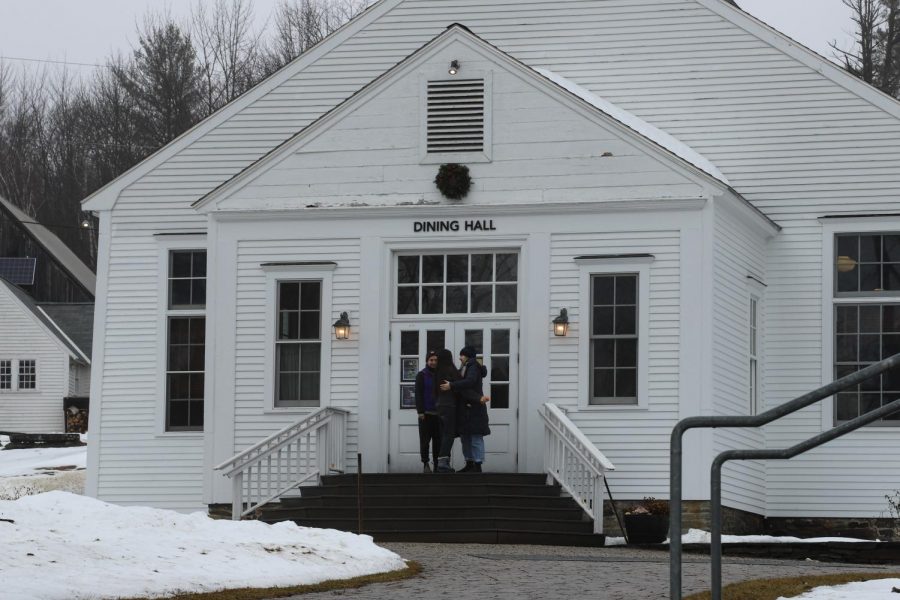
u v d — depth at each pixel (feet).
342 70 87.04
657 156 74.69
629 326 74.79
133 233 87.97
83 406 191.72
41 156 250.37
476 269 77.10
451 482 71.67
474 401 72.64
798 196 82.53
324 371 77.15
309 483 74.33
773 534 80.89
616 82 84.89
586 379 74.69
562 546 65.41
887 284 81.82
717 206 74.79
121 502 86.43
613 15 85.25
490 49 76.69
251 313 78.18
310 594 41.04
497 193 76.23
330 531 51.75
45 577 37.55
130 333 87.51
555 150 75.87
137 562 41.70
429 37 86.69
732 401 76.33
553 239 75.72
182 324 87.40
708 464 72.64
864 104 82.12
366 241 77.41
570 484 69.92
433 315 76.95
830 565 55.36
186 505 85.92
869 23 181.88
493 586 43.83
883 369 31.53
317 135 78.28
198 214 87.20
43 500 49.32
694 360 73.51
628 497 73.46
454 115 77.00
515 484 70.85
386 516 69.10
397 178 77.30
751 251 80.07
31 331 196.65
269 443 74.18
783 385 81.97
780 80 83.05
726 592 39.60
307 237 78.02
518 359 75.82
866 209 81.82
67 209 244.42
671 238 74.38
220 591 39.75
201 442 86.12
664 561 55.11
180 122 220.23
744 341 78.54
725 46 83.82
